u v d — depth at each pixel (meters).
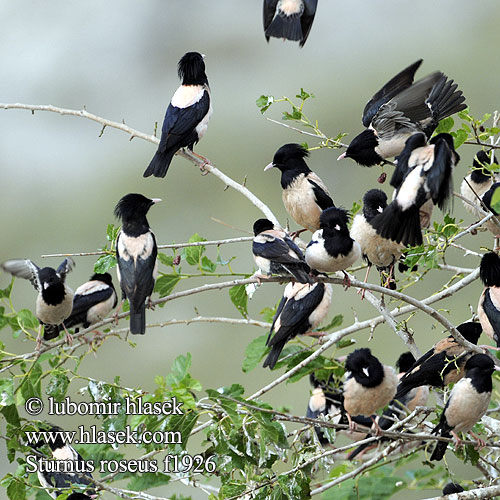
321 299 12.87
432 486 12.52
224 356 24.67
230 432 10.94
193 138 15.21
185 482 11.43
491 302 12.16
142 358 24.48
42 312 12.45
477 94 30.88
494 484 11.77
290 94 32.31
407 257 11.26
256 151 30.31
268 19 12.30
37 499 12.08
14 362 12.02
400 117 12.62
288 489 10.90
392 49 32.84
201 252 12.86
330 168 28.55
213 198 29.19
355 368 11.70
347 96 31.77
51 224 30.80
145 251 12.27
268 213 13.07
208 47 36.12
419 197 9.83
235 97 32.69
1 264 12.55
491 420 12.27
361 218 12.43
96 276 14.38
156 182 29.89
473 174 14.33
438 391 12.91
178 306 25.05
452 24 33.03
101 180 32.06
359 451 13.51
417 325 22.97
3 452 22.12
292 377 12.73
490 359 11.02
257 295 25.25
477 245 23.02
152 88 36.75
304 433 12.01
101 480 11.77
